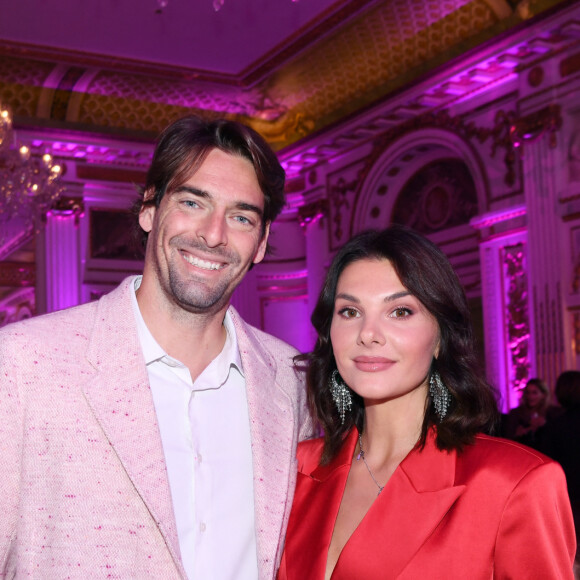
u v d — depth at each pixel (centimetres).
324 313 223
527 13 865
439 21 957
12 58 1054
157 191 202
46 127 1131
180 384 201
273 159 207
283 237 1367
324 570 195
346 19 927
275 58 1053
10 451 175
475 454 192
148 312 201
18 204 870
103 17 938
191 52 1046
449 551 181
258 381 214
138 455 180
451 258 1048
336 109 1188
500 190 928
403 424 209
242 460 204
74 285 1198
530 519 177
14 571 180
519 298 906
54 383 180
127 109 1208
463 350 204
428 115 1042
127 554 176
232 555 194
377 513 193
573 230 822
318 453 227
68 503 175
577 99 820
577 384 501
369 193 1155
